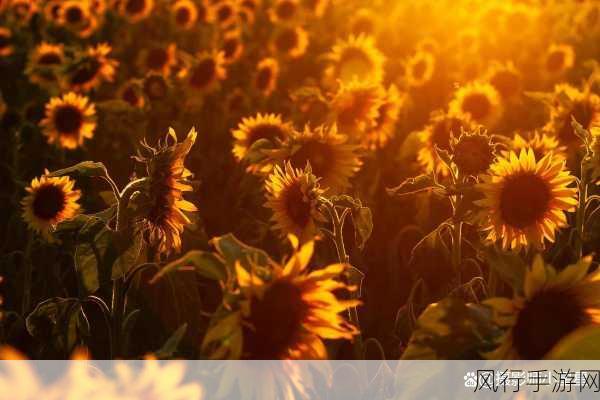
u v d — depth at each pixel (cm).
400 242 544
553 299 224
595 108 523
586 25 1512
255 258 224
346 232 454
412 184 336
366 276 526
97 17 1584
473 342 233
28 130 848
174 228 317
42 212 487
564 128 528
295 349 221
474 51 1287
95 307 421
